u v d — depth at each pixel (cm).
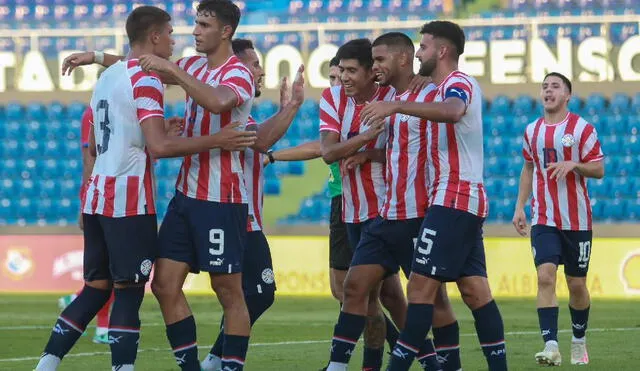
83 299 2305
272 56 7444
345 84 2434
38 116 7644
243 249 2258
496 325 2280
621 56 7250
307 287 6144
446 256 2191
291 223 7025
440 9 8275
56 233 6719
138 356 3184
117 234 2177
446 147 2197
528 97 7244
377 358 2575
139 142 2180
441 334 2361
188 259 2227
